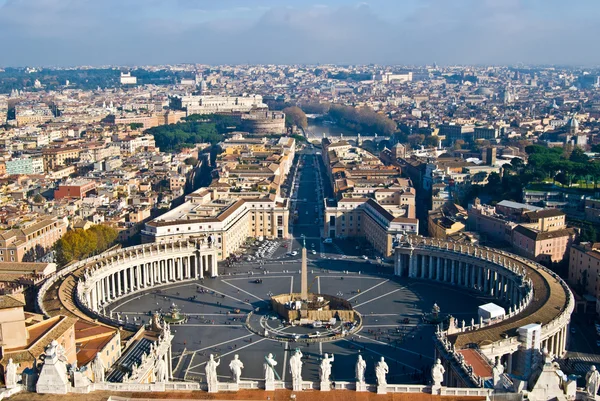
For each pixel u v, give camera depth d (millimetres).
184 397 134500
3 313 164250
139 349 196125
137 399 132375
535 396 121625
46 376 131875
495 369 131375
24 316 179625
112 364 190000
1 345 165375
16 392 131750
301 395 135500
